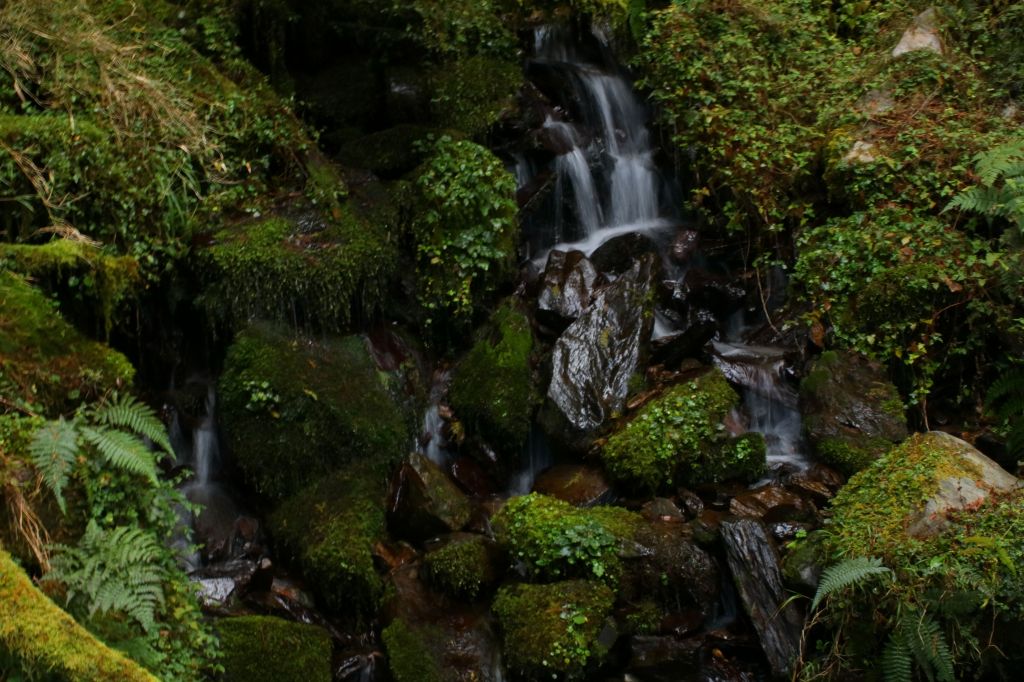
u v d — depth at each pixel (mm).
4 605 3348
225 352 5934
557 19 8898
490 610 4973
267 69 7508
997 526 4652
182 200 5949
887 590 4539
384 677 4715
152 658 3918
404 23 7848
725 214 7395
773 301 7102
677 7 8234
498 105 7742
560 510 5273
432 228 6590
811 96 7547
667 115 7812
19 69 5945
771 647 4730
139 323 5730
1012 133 6742
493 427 5988
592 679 4730
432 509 5379
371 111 7680
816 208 7105
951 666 4320
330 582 5078
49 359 4438
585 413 5941
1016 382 5805
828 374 6082
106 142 5668
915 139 6832
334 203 6312
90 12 6527
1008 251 6055
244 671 4352
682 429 5762
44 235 5414
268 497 5527
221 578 4848
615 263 7234
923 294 6164
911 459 5273
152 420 4383
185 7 7109
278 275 5852
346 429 5617
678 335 6602
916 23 7848
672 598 5027
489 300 6719
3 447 3980
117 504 4211
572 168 7715
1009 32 7629
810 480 5711
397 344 6309
